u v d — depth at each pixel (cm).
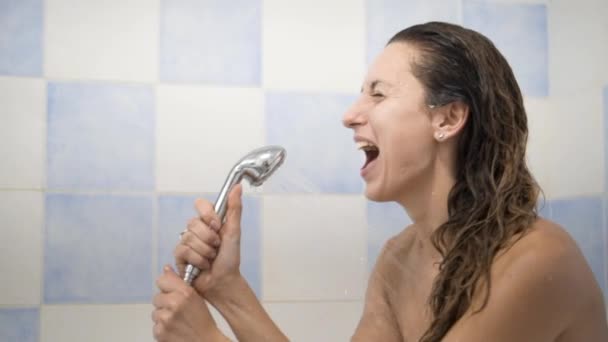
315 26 130
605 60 120
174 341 75
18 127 121
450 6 135
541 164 135
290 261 110
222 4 128
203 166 125
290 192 112
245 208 110
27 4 123
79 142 122
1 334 118
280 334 80
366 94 86
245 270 109
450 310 74
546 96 137
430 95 81
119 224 122
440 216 83
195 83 126
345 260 110
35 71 122
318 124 128
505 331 69
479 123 80
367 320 90
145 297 122
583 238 125
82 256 121
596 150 121
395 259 90
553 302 70
